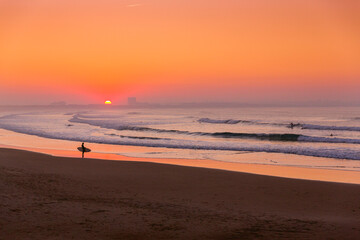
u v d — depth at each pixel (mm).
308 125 62219
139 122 86000
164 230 8320
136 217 9383
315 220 9656
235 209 10984
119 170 18547
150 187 14547
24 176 14961
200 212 10234
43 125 69438
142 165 20188
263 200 12547
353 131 54781
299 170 20250
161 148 31703
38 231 7922
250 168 21000
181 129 59844
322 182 15836
